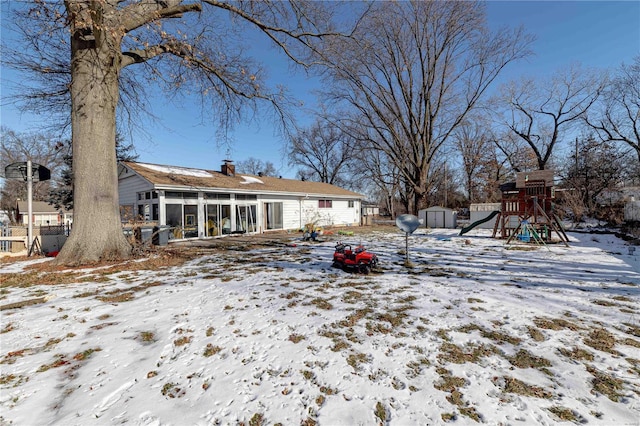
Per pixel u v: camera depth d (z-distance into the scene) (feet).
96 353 10.22
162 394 8.00
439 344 10.67
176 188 44.73
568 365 9.18
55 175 111.96
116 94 27.37
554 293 16.52
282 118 39.91
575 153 81.82
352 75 67.82
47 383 8.50
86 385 8.42
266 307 14.62
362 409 7.33
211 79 35.37
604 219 62.95
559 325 12.15
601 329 11.74
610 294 16.20
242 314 13.71
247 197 57.36
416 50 73.61
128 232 37.01
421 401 7.59
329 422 6.91
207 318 13.28
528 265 24.66
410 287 18.13
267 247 38.19
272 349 10.41
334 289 17.79
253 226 58.39
